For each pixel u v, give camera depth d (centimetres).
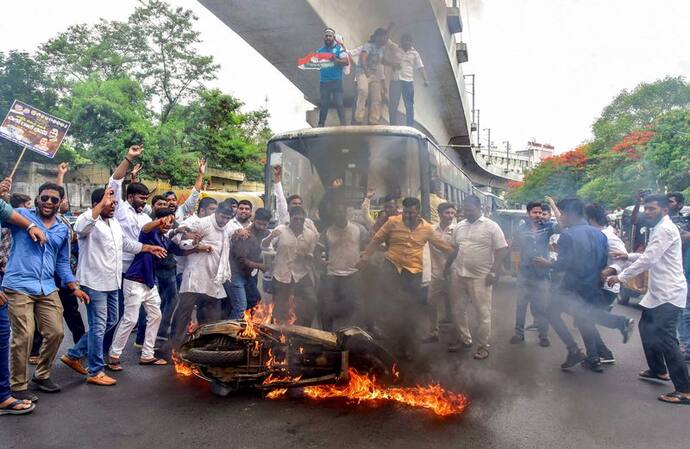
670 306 464
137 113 2462
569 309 552
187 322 563
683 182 1972
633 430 390
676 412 429
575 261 546
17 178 2572
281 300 607
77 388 470
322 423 394
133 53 2738
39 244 430
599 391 481
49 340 447
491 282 601
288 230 606
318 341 446
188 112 2777
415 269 600
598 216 641
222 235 572
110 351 526
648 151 2164
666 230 471
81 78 2720
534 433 382
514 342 690
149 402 436
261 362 445
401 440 365
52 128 610
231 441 361
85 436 368
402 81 1134
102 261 480
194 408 422
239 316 605
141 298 534
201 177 773
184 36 2727
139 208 605
